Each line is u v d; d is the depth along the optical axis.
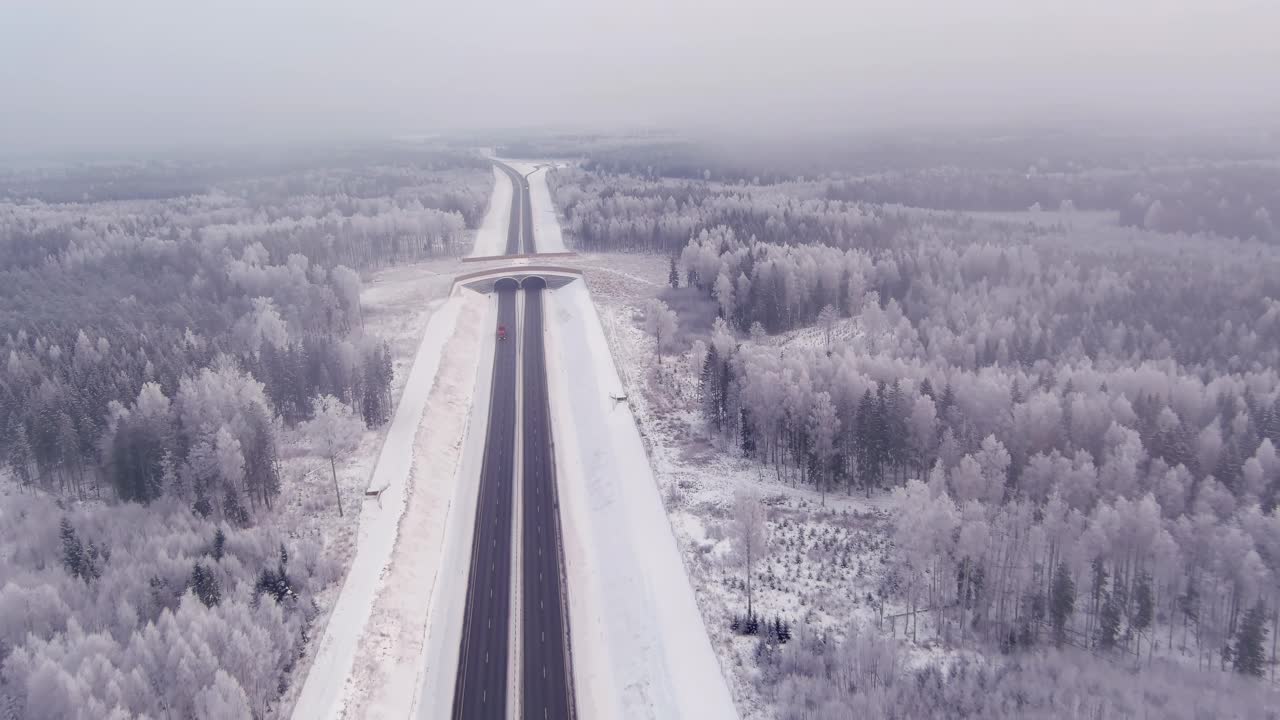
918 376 137.62
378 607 95.81
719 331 167.88
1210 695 74.50
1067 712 72.38
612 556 110.25
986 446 110.75
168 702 73.62
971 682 78.06
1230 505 99.19
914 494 93.00
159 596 88.56
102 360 149.25
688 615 92.81
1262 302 165.88
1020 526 95.62
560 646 93.81
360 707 81.12
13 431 125.56
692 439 142.38
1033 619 86.75
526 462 142.50
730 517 113.88
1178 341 157.75
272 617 85.38
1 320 182.38
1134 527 89.31
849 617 90.81
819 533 109.69
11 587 83.31
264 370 145.75
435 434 148.00
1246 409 120.19
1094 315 172.62
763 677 81.19
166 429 118.62
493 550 114.50
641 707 82.31
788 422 129.12
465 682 88.00
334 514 115.75
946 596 94.12
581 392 171.62
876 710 73.62
